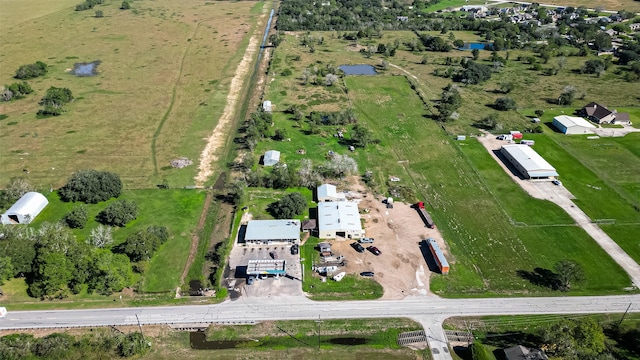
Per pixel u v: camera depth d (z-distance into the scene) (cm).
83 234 10150
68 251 8925
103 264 8631
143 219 10775
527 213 10994
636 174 12469
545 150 13712
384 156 13525
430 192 11862
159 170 12731
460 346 7762
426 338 7881
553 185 12088
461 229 10506
